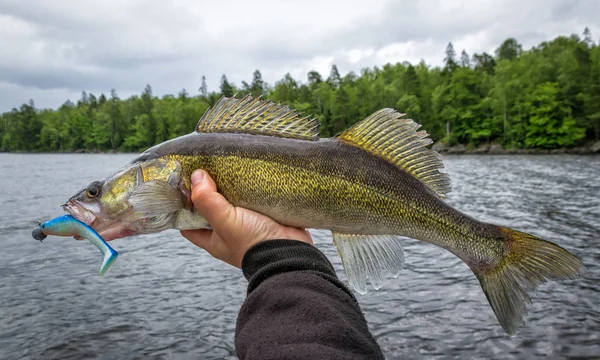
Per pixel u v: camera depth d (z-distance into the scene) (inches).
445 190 15.2
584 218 73.9
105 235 14.9
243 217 11.8
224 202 11.9
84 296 43.9
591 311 37.4
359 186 14.9
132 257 57.2
